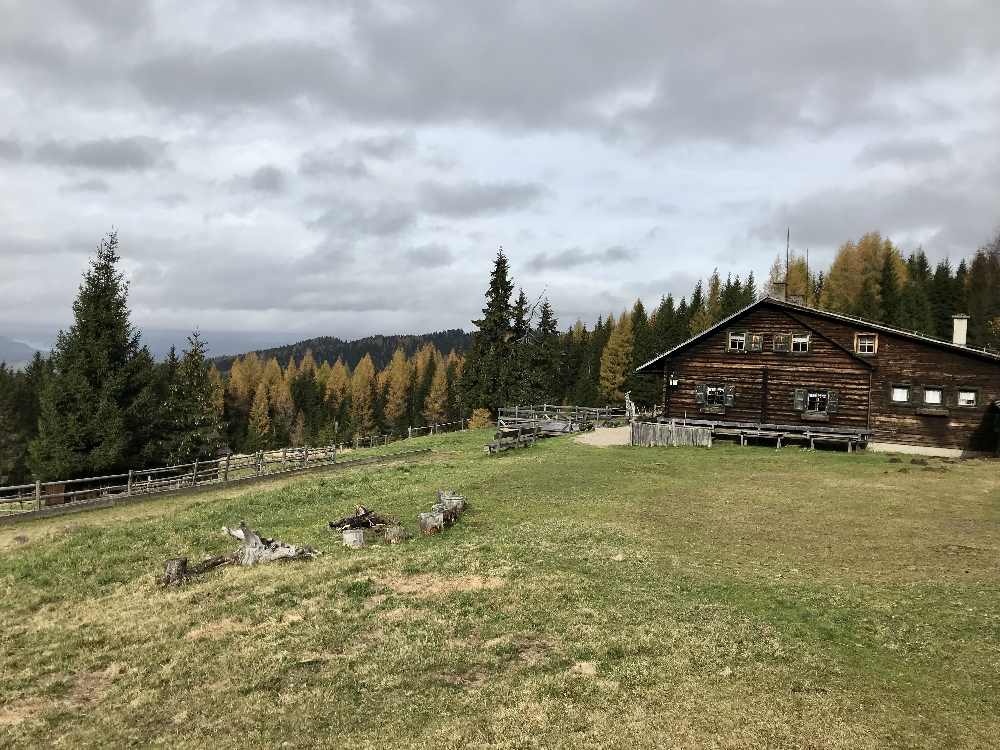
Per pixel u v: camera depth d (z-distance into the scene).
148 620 14.86
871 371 37.59
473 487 27.20
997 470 29.39
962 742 8.84
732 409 40.75
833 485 26.05
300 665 12.04
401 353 144.62
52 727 10.69
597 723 9.55
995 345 84.12
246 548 18.84
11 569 19.30
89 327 39.16
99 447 37.94
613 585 15.12
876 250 123.56
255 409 107.94
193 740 9.91
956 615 12.86
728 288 107.56
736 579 15.32
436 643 12.49
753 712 9.67
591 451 36.19
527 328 74.50
